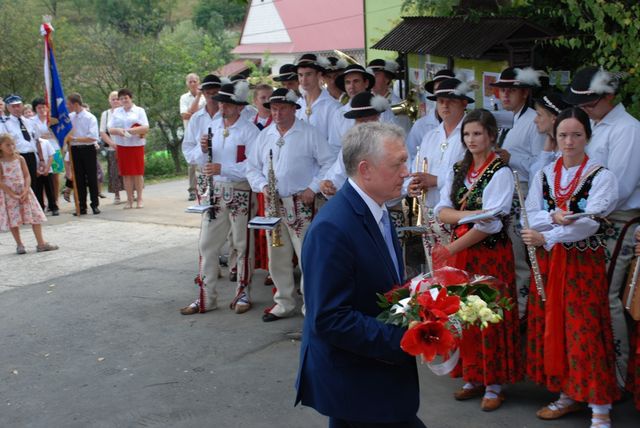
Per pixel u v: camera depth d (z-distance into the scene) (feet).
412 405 9.90
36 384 17.46
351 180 9.85
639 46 17.67
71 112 38.32
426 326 8.80
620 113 14.85
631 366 14.24
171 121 65.16
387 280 9.72
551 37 19.43
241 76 25.64
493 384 14.99
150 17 175.11
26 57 70.74
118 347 19.52
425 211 15.84
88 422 15.43
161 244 31.01
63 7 186.09
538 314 14.42
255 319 21.17
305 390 10.19
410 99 24.39
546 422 14.38
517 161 17.90
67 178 41.93
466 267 14.89
